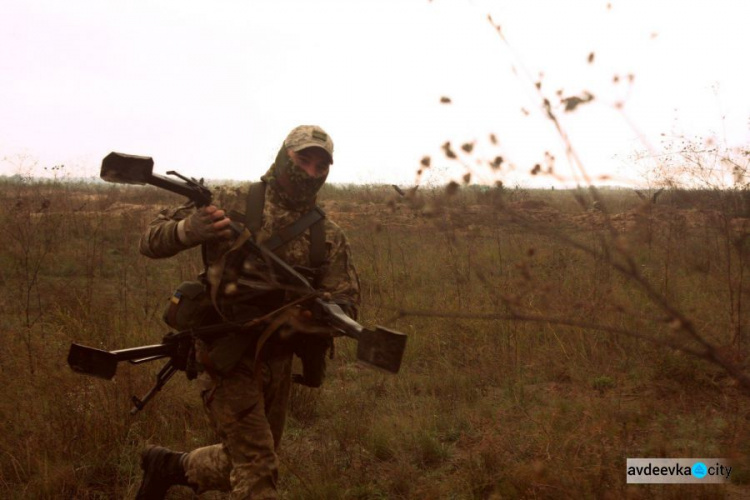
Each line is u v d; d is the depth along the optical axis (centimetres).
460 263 843
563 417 407
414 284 820
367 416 471
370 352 240
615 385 481
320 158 295
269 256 277
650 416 419
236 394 290
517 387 511
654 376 485
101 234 1238
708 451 363
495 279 743
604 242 174
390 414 480
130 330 597
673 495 323
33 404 435
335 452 427
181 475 334
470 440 428
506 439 406
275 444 319
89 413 428
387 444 432
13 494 363
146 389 457
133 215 1444
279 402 314
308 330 276
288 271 283
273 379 303
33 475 382
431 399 504
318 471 396
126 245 1070
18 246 1009
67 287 763
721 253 658
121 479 386
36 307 732
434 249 922
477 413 468
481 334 604
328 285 304
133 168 259
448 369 546
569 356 539
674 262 681
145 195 2081
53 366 475
